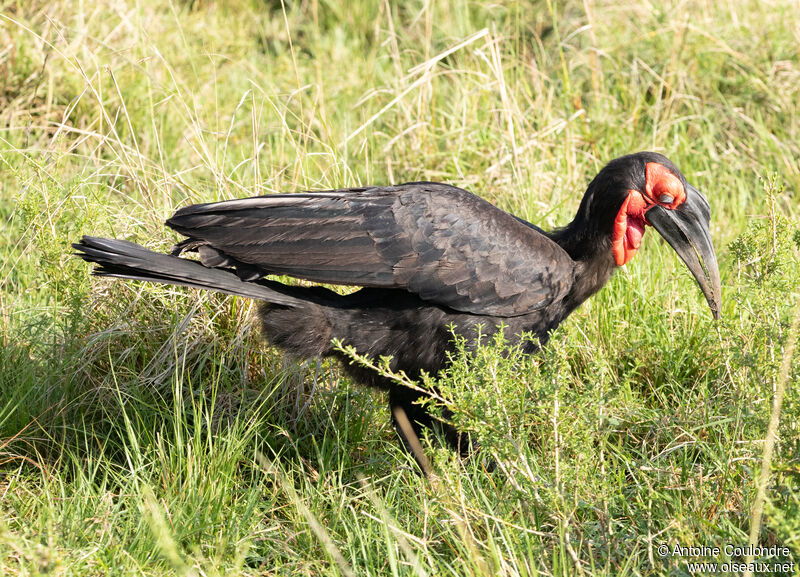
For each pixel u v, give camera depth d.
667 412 8.37
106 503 7.16
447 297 7.63
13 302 9.34
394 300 7.84
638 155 8.10
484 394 6.30
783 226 7.51
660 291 10.01
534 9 15.91
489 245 7.68
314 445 8.50
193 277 7.54
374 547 6.98
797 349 6.93
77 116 12.26
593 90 13.96
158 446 7.71
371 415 8.70
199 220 7.64
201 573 6.48
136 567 6.34
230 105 13.69
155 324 9.12
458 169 11.97
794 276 7.58
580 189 11.95
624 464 7.73
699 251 7.96
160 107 12.70
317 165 11.09
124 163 10.39
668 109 13.69
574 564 6.32
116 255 7.41
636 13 15.38
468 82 13.57
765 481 6.02
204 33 15.13
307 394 8.91
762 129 13.07
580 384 8.84
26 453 8.05
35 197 8.96
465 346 7.77
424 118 12.86
